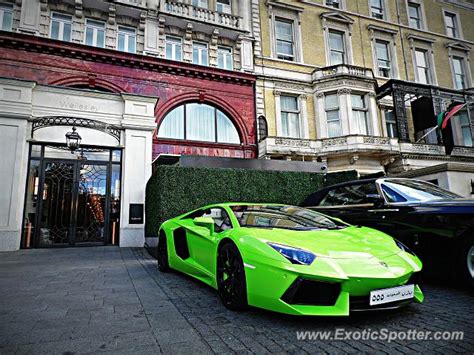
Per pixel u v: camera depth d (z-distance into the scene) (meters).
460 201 3.70
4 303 3.23
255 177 8.12
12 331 2.44
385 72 18.55
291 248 2.57
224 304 3.02
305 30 17.02
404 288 2.61
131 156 9.47
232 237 3.04
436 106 17.14
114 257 6.78
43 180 8.80
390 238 3.24
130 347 2.13
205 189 7.41
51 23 12.16
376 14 19.34
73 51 11.57
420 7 20.38
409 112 17.56
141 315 2.82
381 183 4.71
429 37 19.92
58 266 5.59
